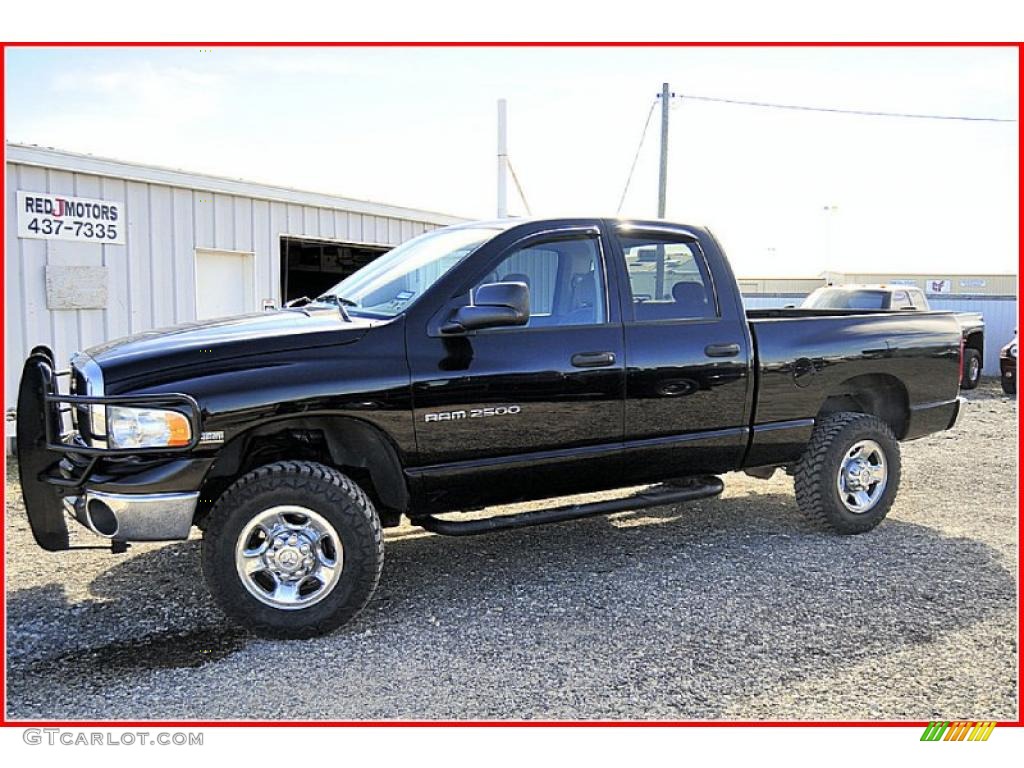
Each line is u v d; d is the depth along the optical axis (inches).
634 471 196.1
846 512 222.8
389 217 503.2
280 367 156.9
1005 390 634.8
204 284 408.2
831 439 219.6
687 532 229.8
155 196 378.9
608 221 195.9
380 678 143.1
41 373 152.6
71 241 346.9
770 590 184.2
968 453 366.3
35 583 187.9
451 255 184.1
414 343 167.9
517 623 166.2
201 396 150.1
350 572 158.9
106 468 150.2
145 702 134.5
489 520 180.7
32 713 130.8
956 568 199.9
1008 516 251.0
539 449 181.3
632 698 136.2
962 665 148.9
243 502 154.0
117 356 155.9
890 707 133.8
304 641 157.9
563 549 214.1
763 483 295.4
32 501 155.2
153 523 149.7
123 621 167.2
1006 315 847.7
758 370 207.8
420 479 170.2
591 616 169.8
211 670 146.1
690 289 204.1
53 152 335.9
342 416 160.6
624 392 188.9
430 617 169.5
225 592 154.5
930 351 237.3
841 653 153.3
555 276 187.8
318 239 459.2
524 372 176.9
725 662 149.5
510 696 136.6
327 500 157.2
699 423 200.8
